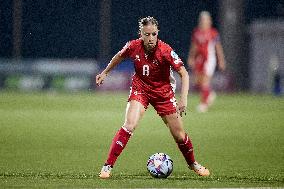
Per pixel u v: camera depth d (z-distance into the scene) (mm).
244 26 109438
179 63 25219
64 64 104375
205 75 63406
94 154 33844
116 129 46469
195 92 101188
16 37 112812
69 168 28859
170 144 38344
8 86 103938
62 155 33375
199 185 23719
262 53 105625
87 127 47594
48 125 48656
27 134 42906
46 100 78062
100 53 130250
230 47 108688
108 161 25828
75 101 76688
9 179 25109
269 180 25297
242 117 55938
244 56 109125
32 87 103938
